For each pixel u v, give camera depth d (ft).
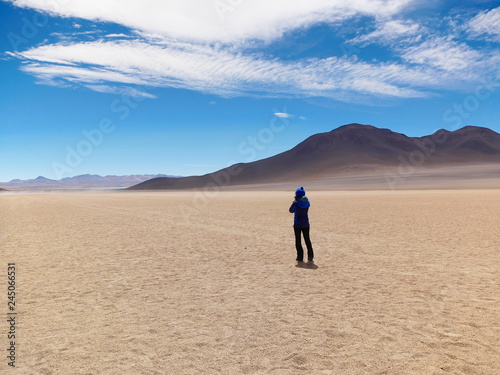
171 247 43.39
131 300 23.72
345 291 25.08
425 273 29.55
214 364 15.19
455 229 54.03
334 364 15.05
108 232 57.93
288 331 18.42
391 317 20.10
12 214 98.48
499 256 35.45
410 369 14.56
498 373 14.17
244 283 27.50
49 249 42.91
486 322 19.19
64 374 14.49
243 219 75.56
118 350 16.57
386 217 73.10
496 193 178.09
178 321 19.99
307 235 34.63
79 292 25.62
